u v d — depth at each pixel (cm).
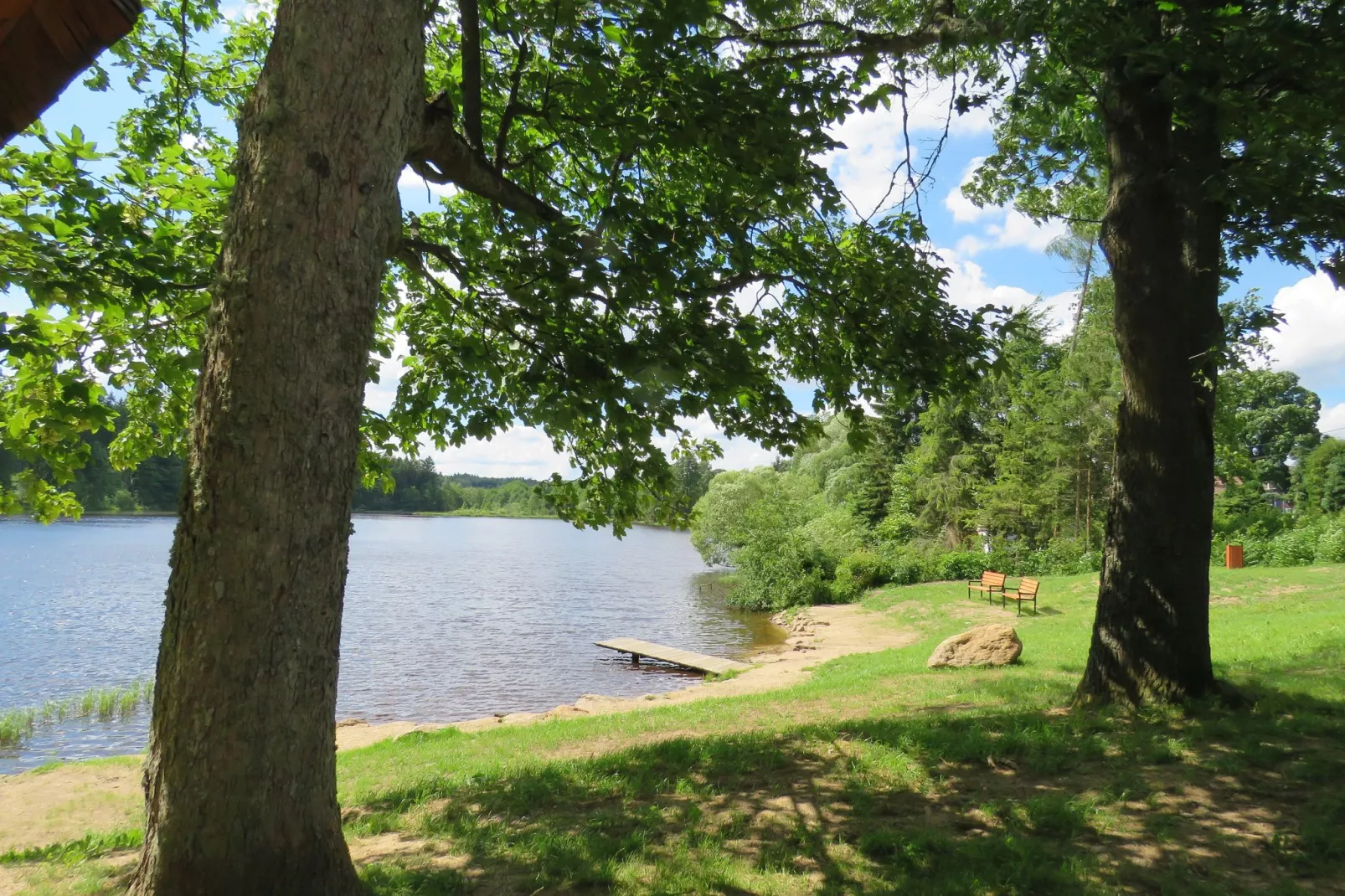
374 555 6606
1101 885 416
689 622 3131
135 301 668
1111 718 720
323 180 347
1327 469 6062
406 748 1084
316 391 348
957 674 1219
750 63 720
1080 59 657
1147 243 757
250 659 338
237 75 872
